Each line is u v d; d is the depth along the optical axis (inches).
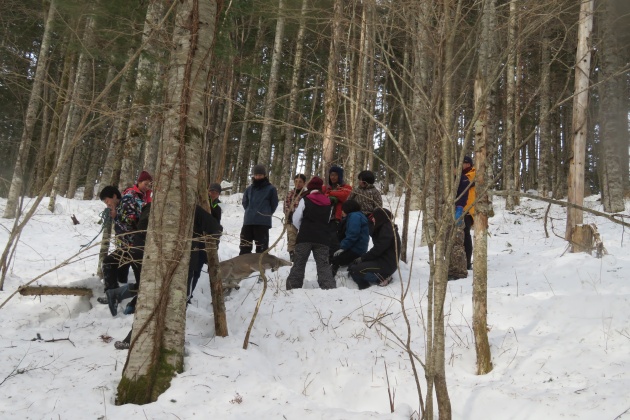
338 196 291.4
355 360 160.7
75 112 493.7
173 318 140.8
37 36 486.9
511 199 557.0
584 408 117.7
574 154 297.0
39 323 191.9
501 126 727.7
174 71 152.1
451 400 133.3
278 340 179.8
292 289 226.1
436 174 118.0
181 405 125.4
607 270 209.8
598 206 526.0
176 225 143.4
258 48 609.0
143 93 345.1
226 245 357.4
